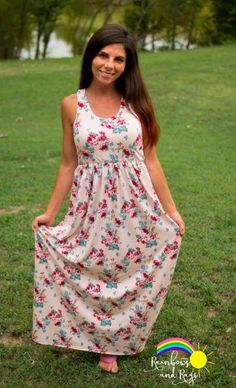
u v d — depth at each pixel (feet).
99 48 10.71
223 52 63.46
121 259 11.07
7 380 11.25
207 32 95.50
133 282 11.19
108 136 10.71
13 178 26.00
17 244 17.95
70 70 57.31
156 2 94.22
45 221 11.44
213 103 44.42
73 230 11.13
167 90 47.65
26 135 35.60
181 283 15.30
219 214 20.76
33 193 23.62
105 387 11.03
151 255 11.20
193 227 19.40
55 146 32.58
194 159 29.76
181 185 24.62
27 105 44.45
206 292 14.71
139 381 11.19
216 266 16.31
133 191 10.93
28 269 16.24
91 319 11.28
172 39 97.71
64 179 11.46
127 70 11.00
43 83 51.31
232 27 92.17
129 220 10.96
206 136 35.73
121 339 11.43
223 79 51.08
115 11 102.47
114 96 11.07
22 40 91.20
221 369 11.57
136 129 10.84
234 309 13.82
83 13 98.78
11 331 12.95
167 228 11.15
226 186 24.64
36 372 11.47
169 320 13.35
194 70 54.44
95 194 10.88
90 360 11.92
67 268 11.21
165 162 28.89
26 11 87.71
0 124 38.88
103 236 10.98
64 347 12.04
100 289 11.20
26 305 14.15
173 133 36.24
